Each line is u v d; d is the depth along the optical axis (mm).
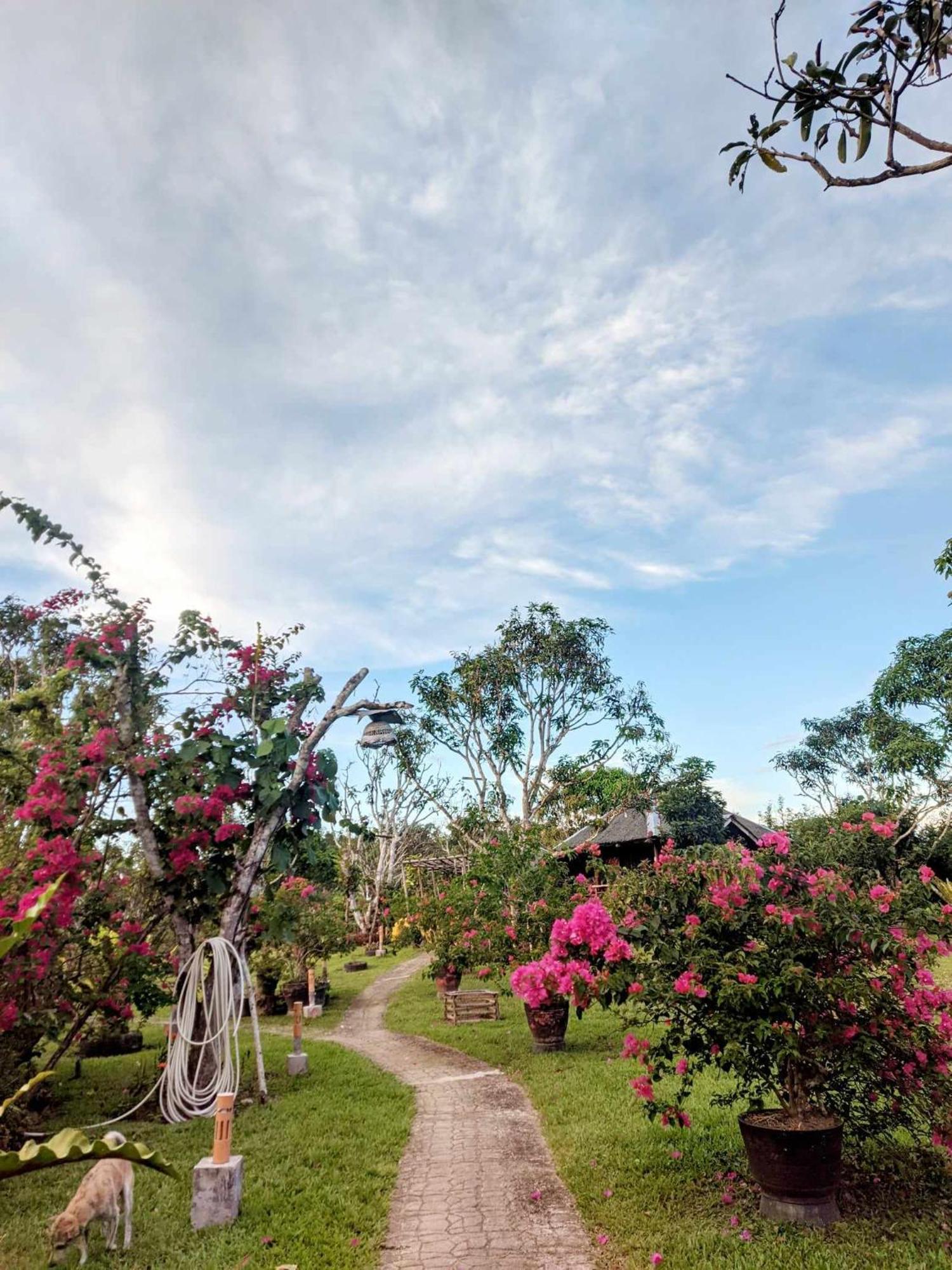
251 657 11445
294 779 10734
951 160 3441
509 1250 5070
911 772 24953
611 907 7004
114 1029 10805
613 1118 7496
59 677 9523
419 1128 8016
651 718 22625
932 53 3463
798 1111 5207
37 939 8031
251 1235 5262
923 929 5203
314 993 18094
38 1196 6281
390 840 34344
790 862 5660
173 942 11789
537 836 14172
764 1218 5008
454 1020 15125
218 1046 9141
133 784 9820
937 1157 5105
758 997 4891
